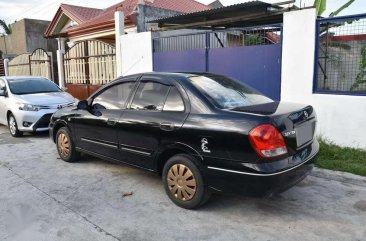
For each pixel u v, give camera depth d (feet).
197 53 27.27
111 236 11.48
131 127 14.97
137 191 15.37
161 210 13.38
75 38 50.90
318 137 21.13
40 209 13.61
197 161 12.76
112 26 43.06
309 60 21.11
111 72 36.88
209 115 12.59
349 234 11.37
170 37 29.66
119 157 16.14
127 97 15.94
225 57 25.52
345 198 14.23
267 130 11.28
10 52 86.69
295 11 21.27
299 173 12.23
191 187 13.04
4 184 16.55
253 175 11.34
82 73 41.14
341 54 20.81
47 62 47.96
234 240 11.12
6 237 11.48
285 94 22.41
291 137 11.93
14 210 13.56
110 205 13.92
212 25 31.40
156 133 13.89
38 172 18.31
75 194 15.12
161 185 16.07
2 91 29.66
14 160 20.79
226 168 11.92
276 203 13.84
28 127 26.96
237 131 11.60
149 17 41.68
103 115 16.62
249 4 25.32
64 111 19.79
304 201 13.99
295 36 21.48
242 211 13.20
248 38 24.97
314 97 21.16
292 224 12.12
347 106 19.92
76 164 19.60
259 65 23.72
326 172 16.84
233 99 13.75
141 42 31.76
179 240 11.19
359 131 19.66
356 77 20.54
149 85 15.17
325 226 11.93
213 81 14.84
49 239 11.33
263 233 11.53
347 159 18.57
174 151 13.74
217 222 12.35
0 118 30.25
